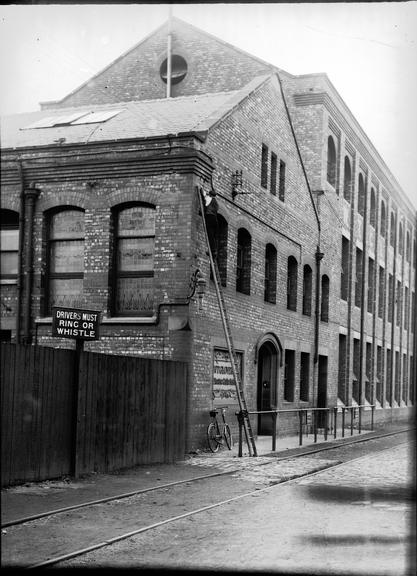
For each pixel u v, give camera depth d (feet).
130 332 52.37
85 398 39.22
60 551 23.13
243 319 62.13
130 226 54.08
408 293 134.21
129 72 85.97
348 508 31.96
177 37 85.30
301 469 45.65
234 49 83.30
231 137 59.21
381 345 117.50
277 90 71.00
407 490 37.47
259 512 30.89
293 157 75.97
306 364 81.10
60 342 53.88
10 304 55.83
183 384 50.39
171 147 52.26
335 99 92.63
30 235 55.21
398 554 23.18
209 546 24.31
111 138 55.01
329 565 21.68
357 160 103.19
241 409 52.65
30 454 35.42
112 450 41.81
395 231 123.95
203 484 38.73
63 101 83.71
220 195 57.00
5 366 33.78
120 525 27.45
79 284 54.95
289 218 74.33
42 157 55.11
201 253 53.62
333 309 90.48
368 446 66.28
